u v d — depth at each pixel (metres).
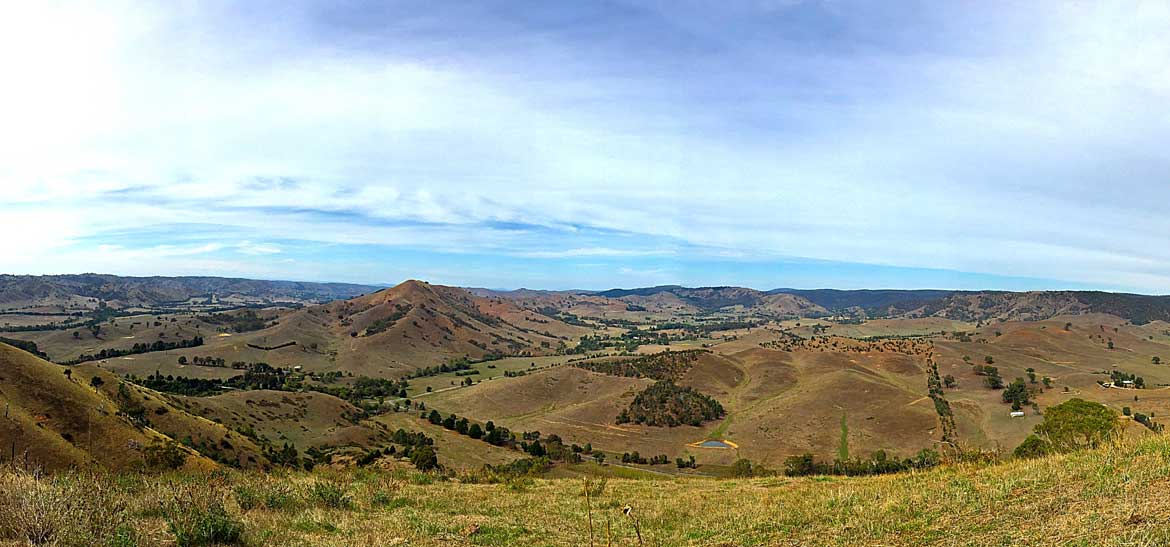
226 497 12.95
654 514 14.89
